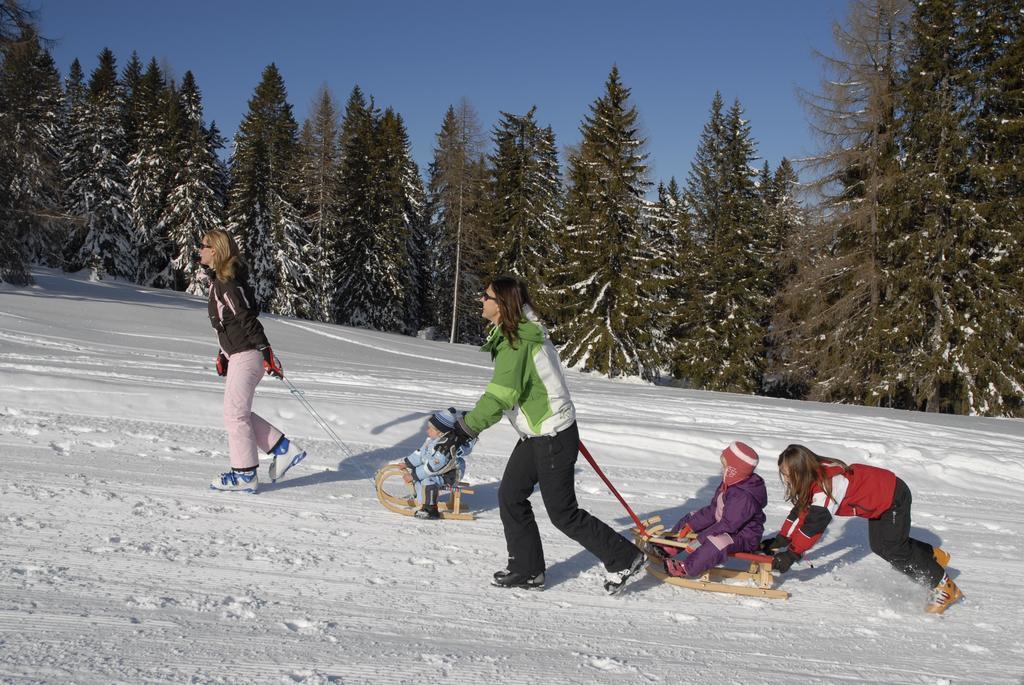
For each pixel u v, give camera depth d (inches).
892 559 160.9
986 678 124.6
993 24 918.4
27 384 301.6
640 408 490.9
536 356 145.1
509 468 150.9
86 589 126.8
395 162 1643.7
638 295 1178.6
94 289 1130.0
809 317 1018.1
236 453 199.8
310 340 869.8
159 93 1904.5
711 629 138.5
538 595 148.5
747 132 1376.7
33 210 1005.8
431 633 123.2
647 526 169.2
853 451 354.3
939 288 911.0
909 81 938.1
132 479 203.0
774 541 168.9
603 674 112.3
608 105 1183.6
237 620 120.0
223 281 198.8
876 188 952.3
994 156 930.1
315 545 164.7
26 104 960.9
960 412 925.2
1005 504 292.5
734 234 1318.9
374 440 288.2
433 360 846.5
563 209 1357.0
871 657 130.6
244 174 1621.6
